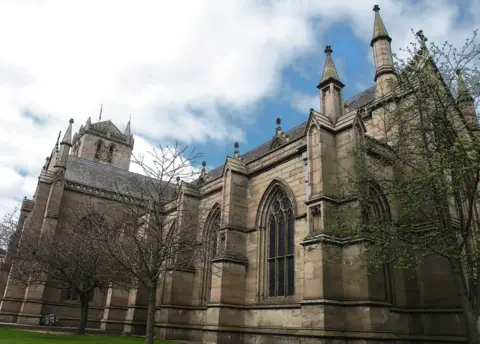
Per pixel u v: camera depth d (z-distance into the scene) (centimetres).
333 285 2183
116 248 2684
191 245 2644
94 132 8800
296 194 2805
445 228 1888
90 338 2867
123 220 3077
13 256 3928
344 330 2119
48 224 4591
